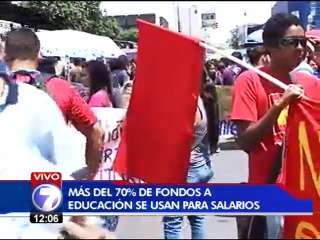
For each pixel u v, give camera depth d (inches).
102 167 96.5
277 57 90.3
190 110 90.5
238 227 97.1
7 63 93.3
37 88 92.7
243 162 96.6
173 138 91.5
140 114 92.1
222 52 89.3
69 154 94.0
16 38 93.5
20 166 90.9
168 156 92.0
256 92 89.8
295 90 86.7
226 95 96.7
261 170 91.8
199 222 112.2
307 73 90.7
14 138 90.3
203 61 90.0
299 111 88.0
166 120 91.3
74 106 96.4
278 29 89.5
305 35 94.2
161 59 90.4
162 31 90.1
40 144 91.8
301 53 90.2
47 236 92.3
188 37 89.5
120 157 93.3
